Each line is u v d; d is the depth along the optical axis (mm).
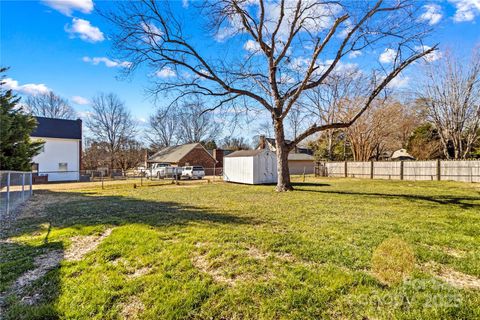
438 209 7035
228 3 10523
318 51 10297
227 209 7125
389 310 2244
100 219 6066
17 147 12875
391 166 20594
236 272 3031
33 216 6820
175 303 2418
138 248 3869
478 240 4168
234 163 18469
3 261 3520
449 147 25094
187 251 3721
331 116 24875
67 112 37812
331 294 2514
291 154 36719
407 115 26609
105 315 2285
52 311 2332
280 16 11094
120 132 37562
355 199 9000
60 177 23844
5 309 2393
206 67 11180
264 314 2252
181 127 40781
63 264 3365
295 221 5574
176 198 9859
